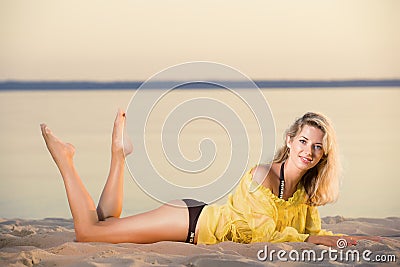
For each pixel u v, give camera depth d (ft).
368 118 44.62
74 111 49.11
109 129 41.37
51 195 27.30
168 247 19.01
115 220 20.01
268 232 19.31
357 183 29.53
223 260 17.35
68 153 20.13
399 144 36.19
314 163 19.40
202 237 19.79
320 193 19.81
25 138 38.73
